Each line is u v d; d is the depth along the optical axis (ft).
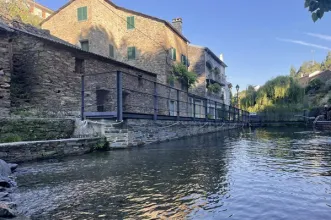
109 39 67.46
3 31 30.22
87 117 30.89
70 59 40.29
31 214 9.57
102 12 65.72
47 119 27.45
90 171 17.04
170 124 41.75
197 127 54.13
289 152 25.22
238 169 16.97
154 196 11.47
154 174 15.83
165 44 67.62
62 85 38.86
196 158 21.98
